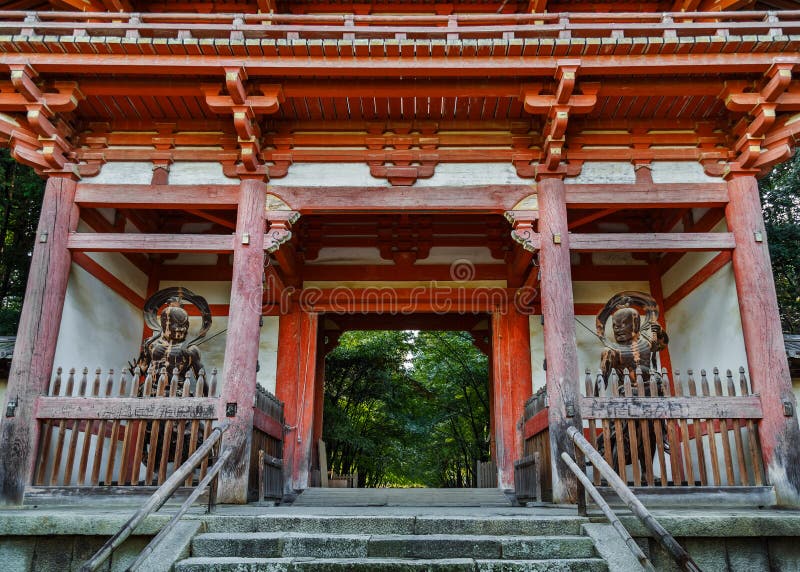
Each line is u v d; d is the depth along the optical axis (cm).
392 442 2066
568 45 626
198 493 460
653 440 767
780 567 457
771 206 1306
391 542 437
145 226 955
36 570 461
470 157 733
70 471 604
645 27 645
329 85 676
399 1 861
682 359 883
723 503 581
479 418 2042
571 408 615
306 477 914
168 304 769
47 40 628
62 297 681
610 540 437
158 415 620
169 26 650
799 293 1288
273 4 827
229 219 955
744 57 639
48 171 711
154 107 721
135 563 372
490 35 677
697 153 725
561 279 668
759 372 631
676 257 917
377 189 724
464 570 402
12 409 620
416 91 676
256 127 709
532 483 735
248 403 630
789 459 596
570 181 723
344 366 1745
